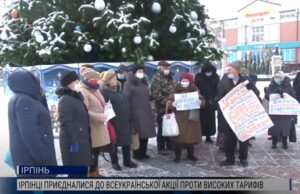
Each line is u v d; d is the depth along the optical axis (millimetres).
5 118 12023
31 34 9883
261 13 54906
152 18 10188
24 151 3842
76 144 4629
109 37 9523
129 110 6680
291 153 7734
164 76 7730
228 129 6703
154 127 7176
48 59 9336
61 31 9688
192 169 6598
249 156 7508
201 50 10195
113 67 9398
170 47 10578
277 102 7812
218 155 7605
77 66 9344
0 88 23578
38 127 3830
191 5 10531
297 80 9375
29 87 3869
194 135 6930
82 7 9258
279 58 34062
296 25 51562
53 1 9812
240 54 55406
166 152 7738
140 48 9242
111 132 5898
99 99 5547
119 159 7391
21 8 9703
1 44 10188
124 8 9266
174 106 6871
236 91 6512
